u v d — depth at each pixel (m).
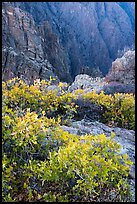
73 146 2.80
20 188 2.84
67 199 2.72
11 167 2.76
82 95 5.50
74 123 4.80
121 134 4.82
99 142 3.08
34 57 36.47
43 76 33.34
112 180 2.78
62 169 2.76
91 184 2.62
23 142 3.01
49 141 3.14
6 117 3.09
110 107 5.45
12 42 35.62
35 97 4.71
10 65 30.66
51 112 4.75
